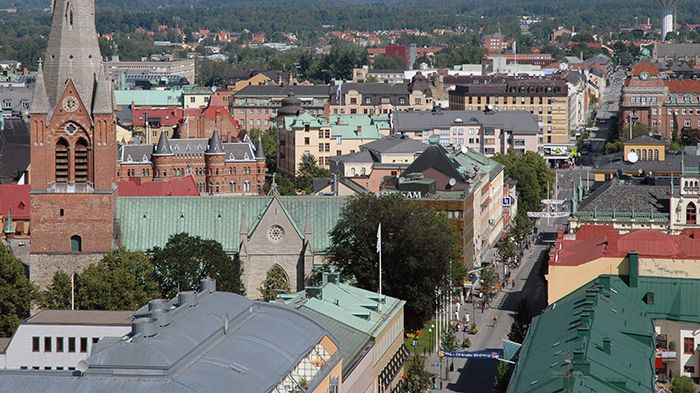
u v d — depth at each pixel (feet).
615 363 648.79
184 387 525.75
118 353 539.29
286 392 579.48
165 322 583.58
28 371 543.39
